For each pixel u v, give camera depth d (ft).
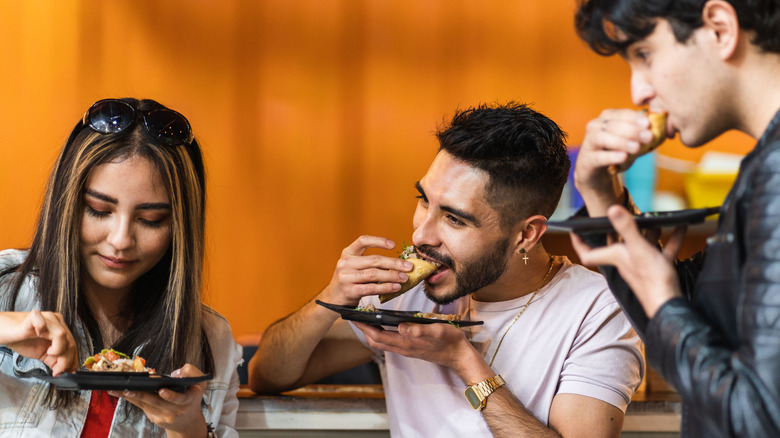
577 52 18.34
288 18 18.65
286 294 19.17
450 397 7.04
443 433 6.99
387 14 18.65
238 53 18.66
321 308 7.27
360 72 18.79
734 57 3.86
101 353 5.71
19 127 18.03
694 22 3.86
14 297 6.09
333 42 18.72
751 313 3.54
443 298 6.85
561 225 4.35
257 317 19.19
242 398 7.52
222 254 18.98
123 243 5.85
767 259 3.54
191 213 6.39
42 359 5.42
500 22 18.49
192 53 18.58
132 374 5.11
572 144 18.38
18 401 5.97
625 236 4.00
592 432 6.57
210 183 18.81
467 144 6.61
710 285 4.04
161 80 18.54
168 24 18.44
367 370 9.30
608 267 4.88
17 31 17.95
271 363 7.66
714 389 3.57
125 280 6.08
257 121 18.84
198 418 5.96
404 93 18.79
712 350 3.67
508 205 6.61
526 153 6.62
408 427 7.15
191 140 6.43
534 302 7.18
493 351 7.12
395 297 7.49
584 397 6.70
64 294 5.97
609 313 6.97
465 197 6.56
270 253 19.08
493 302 7.31
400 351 6.43
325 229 19.08
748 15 3.75
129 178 5.84
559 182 6.97
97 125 5.86
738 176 4.01
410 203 18.97
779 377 3.39
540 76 18.51
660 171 16.26
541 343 7.01
